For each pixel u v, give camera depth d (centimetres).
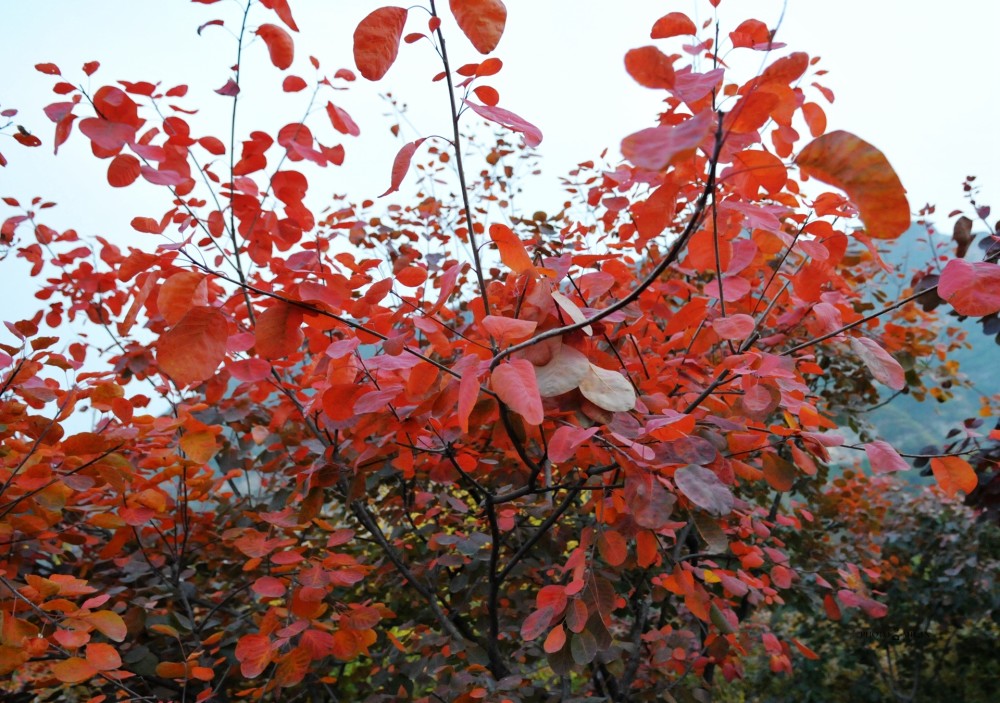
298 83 136
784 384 138
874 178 73
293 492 234
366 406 125
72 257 264
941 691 604
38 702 229
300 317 120
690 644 262
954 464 121
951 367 468
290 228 146
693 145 64
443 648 236
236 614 296
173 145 125
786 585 214
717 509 109
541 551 271
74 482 162
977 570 568
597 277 152
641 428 122
